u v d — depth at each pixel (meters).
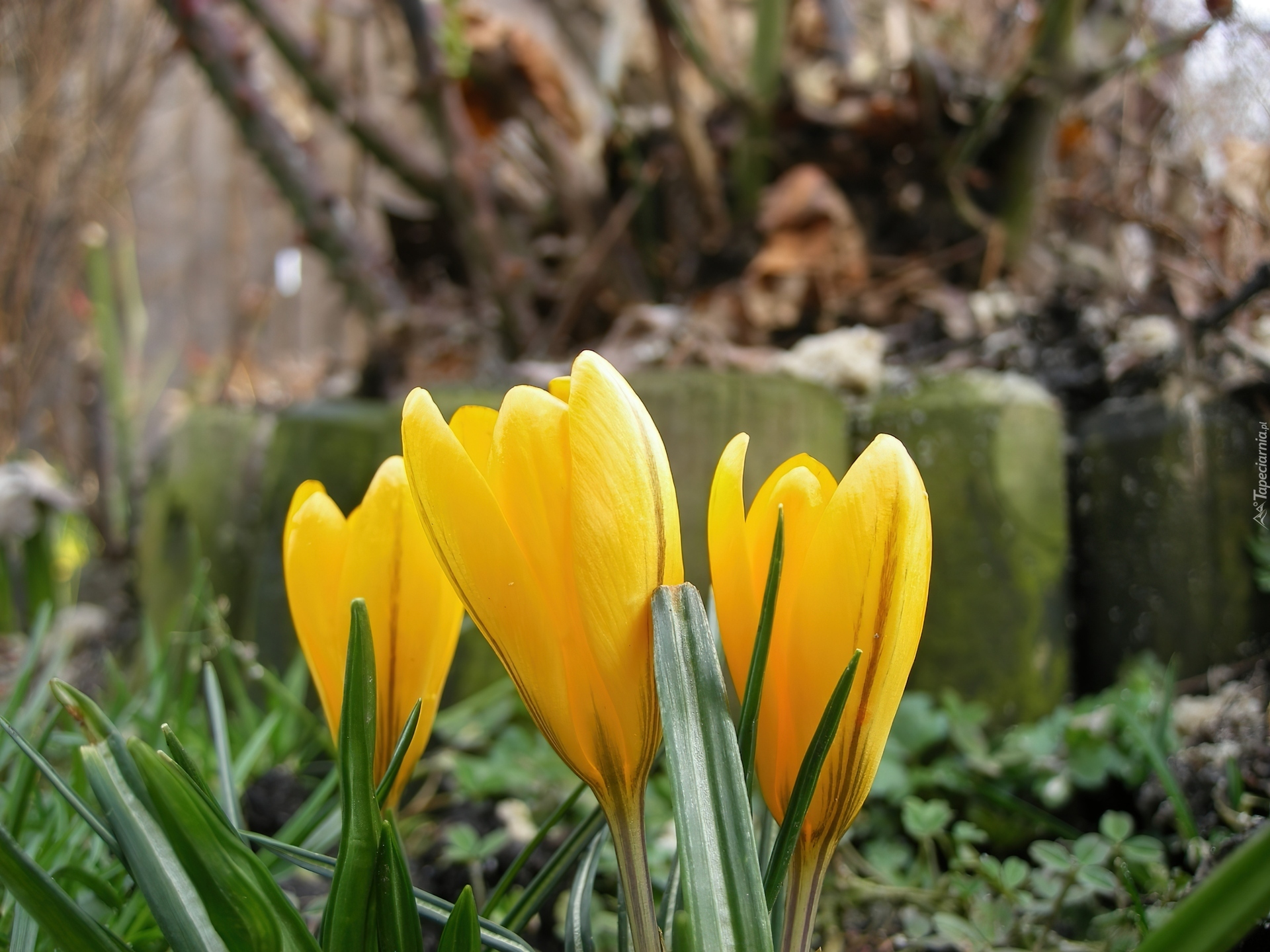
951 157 0.57
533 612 0.13
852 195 0.62
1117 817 0.26
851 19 0.68
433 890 0.31
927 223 0.61
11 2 0.72
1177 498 0.39
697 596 0.14
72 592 0.78
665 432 0.43
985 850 0.35
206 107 1.03
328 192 0.64
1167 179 0.57
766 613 0.14
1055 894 0.26
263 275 1.02
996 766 0.35
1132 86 0.61
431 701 0.16
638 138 0.64
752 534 0.15
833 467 0.44
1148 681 0.35
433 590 0.16
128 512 0.80
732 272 0.59
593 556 0.13
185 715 0.34
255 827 0.30
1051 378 0.48
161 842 0.14
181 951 0.13
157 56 0.78
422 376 0.60
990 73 0.64
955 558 0.42
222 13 0.63
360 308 0.65
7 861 0.13
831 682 0.14
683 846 0.13
